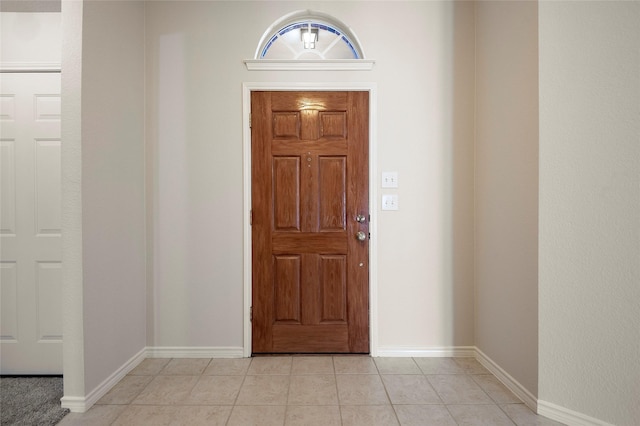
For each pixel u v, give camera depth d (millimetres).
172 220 2535
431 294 2549
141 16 2494
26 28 2256
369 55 2541
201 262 2537
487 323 2369
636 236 1605
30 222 2250
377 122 2543
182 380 2205
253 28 2537
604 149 1677
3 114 2260
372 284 2541
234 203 2541
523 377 1971
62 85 1887
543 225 1825
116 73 2195
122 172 2260
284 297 2568
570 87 1756
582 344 1729
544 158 1820
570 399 1757
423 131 2547
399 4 2539
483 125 2418
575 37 1743
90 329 1945
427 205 2549
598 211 1690
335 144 2561
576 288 1743
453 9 2539
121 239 2246
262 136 2551
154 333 2533
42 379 2215
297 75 2535
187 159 2535
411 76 2539
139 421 1794
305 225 2561
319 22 2627
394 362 2457
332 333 2566
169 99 2531
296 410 1886
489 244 2338
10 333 2256
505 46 2146
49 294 2258
